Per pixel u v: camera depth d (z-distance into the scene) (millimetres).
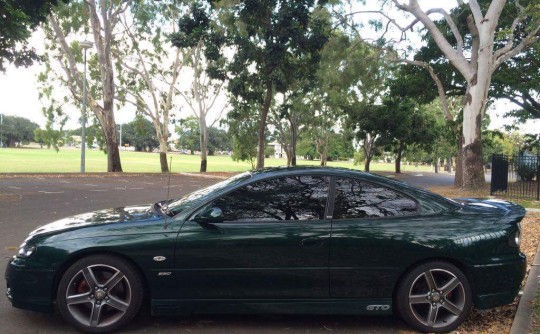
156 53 35375
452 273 4508
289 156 50156
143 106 35844
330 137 57031
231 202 4547
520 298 5266
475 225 4578
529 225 10719
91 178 25281
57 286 4371
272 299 4438
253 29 23906
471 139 19734
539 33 22625
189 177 30609
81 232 4383
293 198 4590
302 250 4406
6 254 7203
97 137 37750
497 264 4539
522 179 19484
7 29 12359
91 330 4324
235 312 4434
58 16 30797
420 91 28703
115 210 5148
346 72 26109
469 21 20328
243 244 4367
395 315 4984
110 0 30984
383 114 41062
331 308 4480
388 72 33000
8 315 4789
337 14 24969
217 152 148875
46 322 4625
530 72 25641
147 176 29828
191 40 23906
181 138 106250
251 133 40969
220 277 4371
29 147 142875
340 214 4551
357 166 76000
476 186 19734
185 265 4344
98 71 34812
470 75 19562
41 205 13078
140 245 4309
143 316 4832
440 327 4520
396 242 4438
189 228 4395
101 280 4387
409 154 66250
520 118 36500
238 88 25312
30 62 14367
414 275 4484
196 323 4691
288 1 22844
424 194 4730
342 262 4434
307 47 23812
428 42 26672
